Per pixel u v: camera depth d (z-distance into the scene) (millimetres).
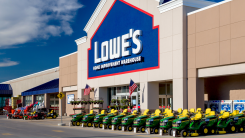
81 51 41719
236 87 23828
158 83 29859
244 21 20828
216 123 17422
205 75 23844
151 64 28625
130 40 31781
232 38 21594
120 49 33312
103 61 36469
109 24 35719
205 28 23781
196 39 24516
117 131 20578
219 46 22516
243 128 18438
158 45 27828
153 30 28625
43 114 40938
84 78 40656
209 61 23250
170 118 17688
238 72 21281
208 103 26078
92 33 39188
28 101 65625
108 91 38375
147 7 29609
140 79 29922
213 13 23188
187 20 25469
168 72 26484
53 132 19766
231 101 23906
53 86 52969
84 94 39250
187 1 25578
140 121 19438
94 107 38375
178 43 25562
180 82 25094
